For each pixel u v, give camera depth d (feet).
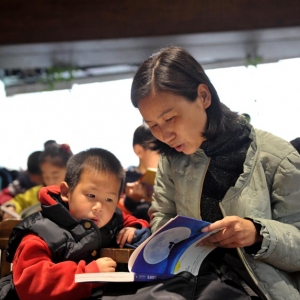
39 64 14.07
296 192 4.50
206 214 4.82
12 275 4.52
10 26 12.09
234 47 12.66
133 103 4.59
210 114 4.57
